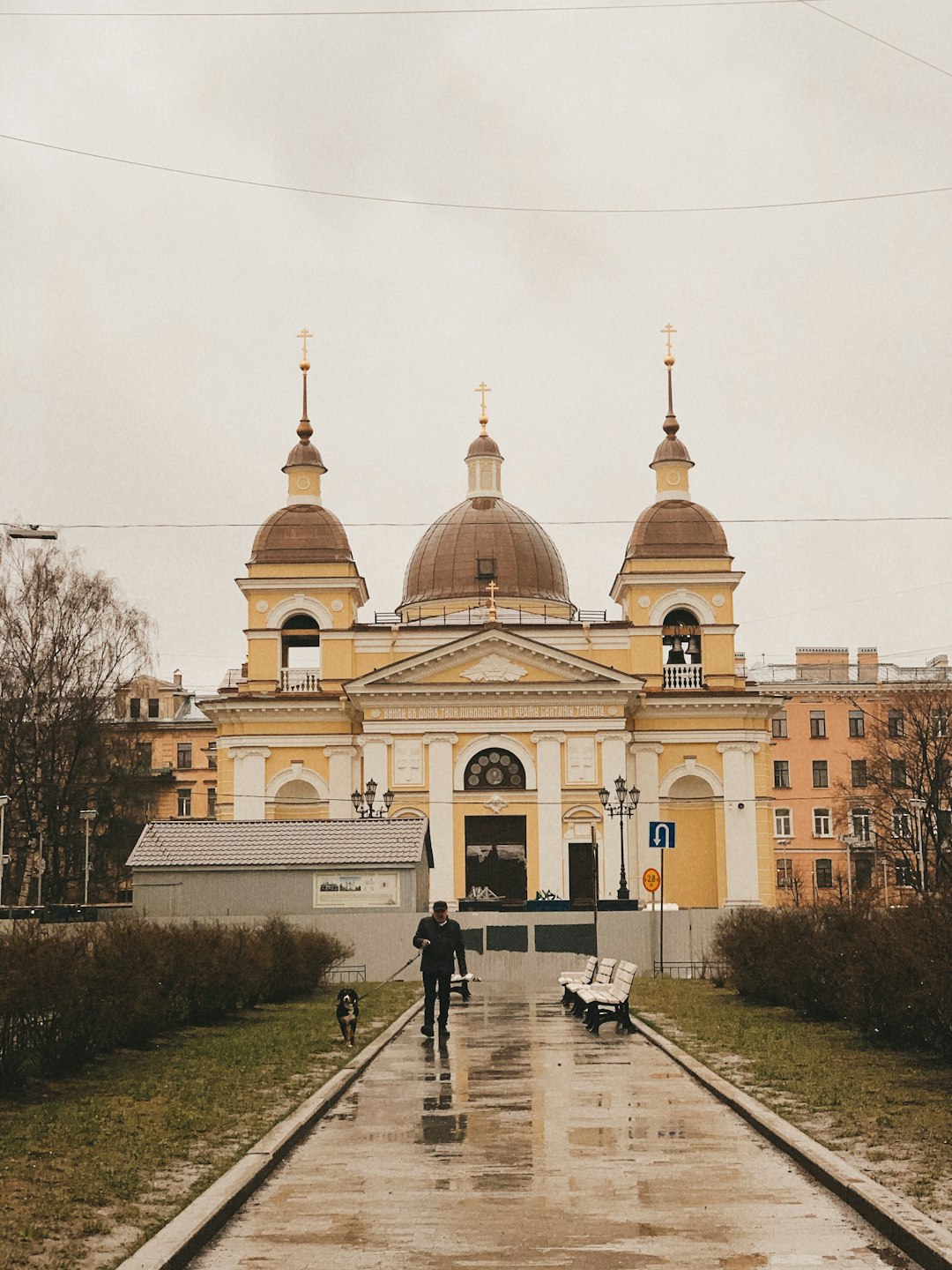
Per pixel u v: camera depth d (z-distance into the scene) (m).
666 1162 13.95
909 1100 17.33
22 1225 11.38
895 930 23.22
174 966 26.25
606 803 63.38
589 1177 13.30
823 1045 23.73
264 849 45.38
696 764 71.12
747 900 69.81
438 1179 13.27
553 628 72.75
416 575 80.25
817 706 112.44
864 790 110.94
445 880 67.81
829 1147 14.16
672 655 74.75
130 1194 12.52
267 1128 15.80
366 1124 16.47
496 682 68.56
